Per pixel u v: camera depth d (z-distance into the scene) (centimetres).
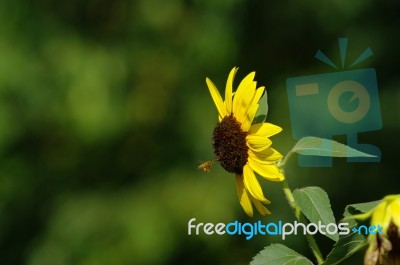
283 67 343
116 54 339
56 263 328
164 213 323
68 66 329
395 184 314
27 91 329
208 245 319
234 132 105
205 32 342
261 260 102
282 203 309
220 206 319
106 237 326
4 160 342
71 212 337
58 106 330
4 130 329
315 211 101
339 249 98
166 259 321
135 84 342
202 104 342
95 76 329
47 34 334
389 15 326
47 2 340
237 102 105
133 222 323
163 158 344
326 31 336
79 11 344
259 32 343
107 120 329
